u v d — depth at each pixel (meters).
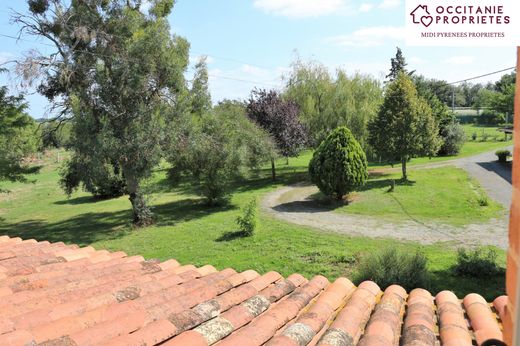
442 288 9.66
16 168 21.34
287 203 22.38
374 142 25.83
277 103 28.89
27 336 2.70
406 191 22.53
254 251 13.93
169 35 18.75
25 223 23.73
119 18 17.81
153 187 21.67
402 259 9.18
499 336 2.99
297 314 3.81
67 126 18.58
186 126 19.28
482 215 17.12
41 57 16.27
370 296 4.29
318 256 12.78
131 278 4.64
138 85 17.67
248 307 3.76
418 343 2.87
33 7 16.56
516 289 1.18
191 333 2.99
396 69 63.41
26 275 4.55
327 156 20.72
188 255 14.15
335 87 30.41
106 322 3.07
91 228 20.72
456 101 89.69
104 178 18.19
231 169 23.03
